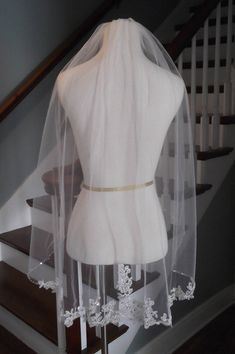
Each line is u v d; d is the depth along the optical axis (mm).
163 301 1258
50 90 2416
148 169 1133
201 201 1980
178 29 3023
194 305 2271
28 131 2369
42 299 1975
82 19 2510
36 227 1504
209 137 2076
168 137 1262
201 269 2244
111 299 1273
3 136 2244
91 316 1278
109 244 1145
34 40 2271
